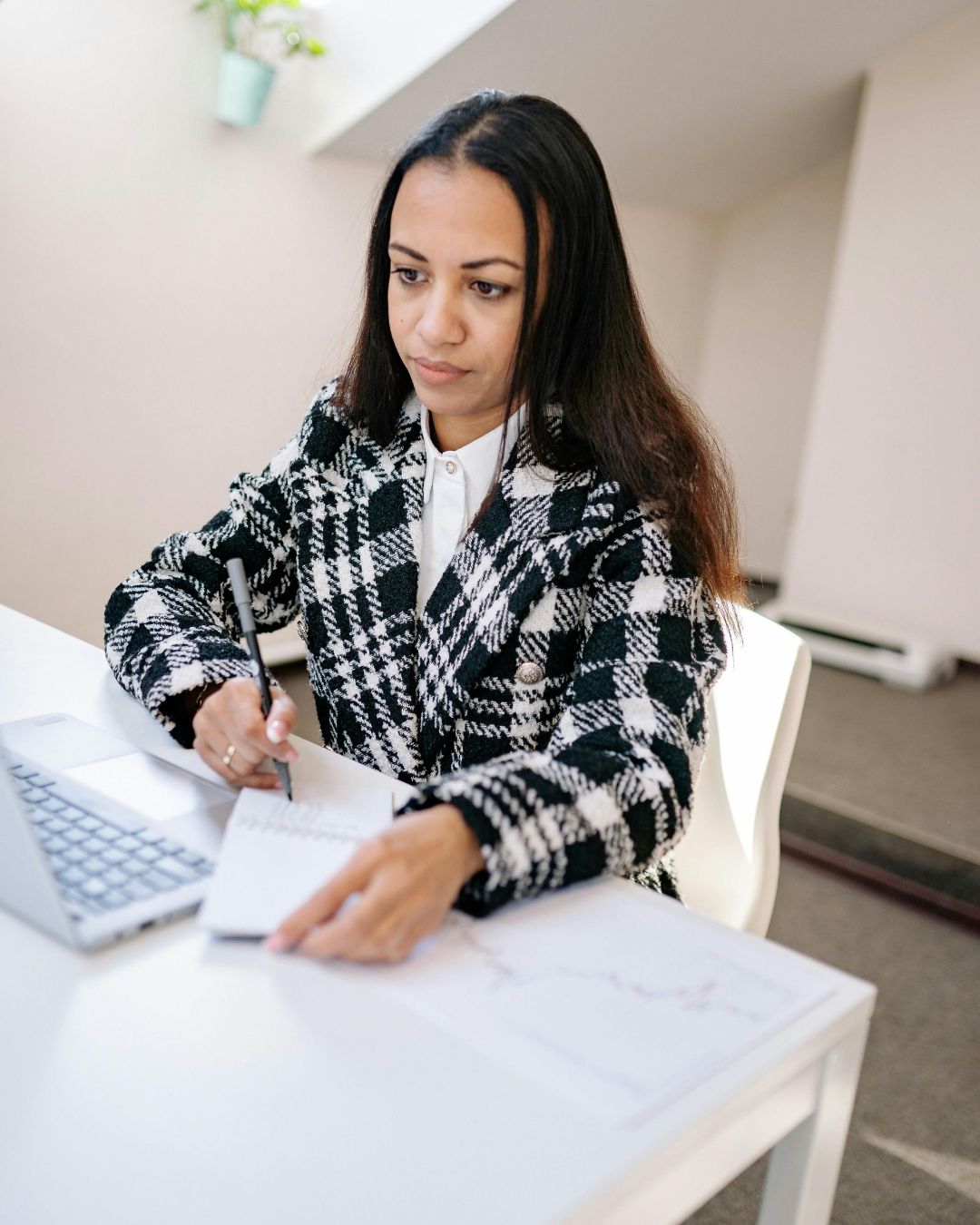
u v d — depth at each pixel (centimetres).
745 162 405
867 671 358
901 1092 165
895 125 346
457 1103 51
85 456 267
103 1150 47
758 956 67
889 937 216
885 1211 140
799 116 373
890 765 279
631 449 94
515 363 92
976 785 271
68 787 78
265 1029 56
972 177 335
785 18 309
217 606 110
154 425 279
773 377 457
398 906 62
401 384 106
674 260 448
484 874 67
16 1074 51
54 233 248
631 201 416
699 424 103
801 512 389
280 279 295
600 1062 55
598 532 92
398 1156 48
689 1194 54
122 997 57
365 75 278
